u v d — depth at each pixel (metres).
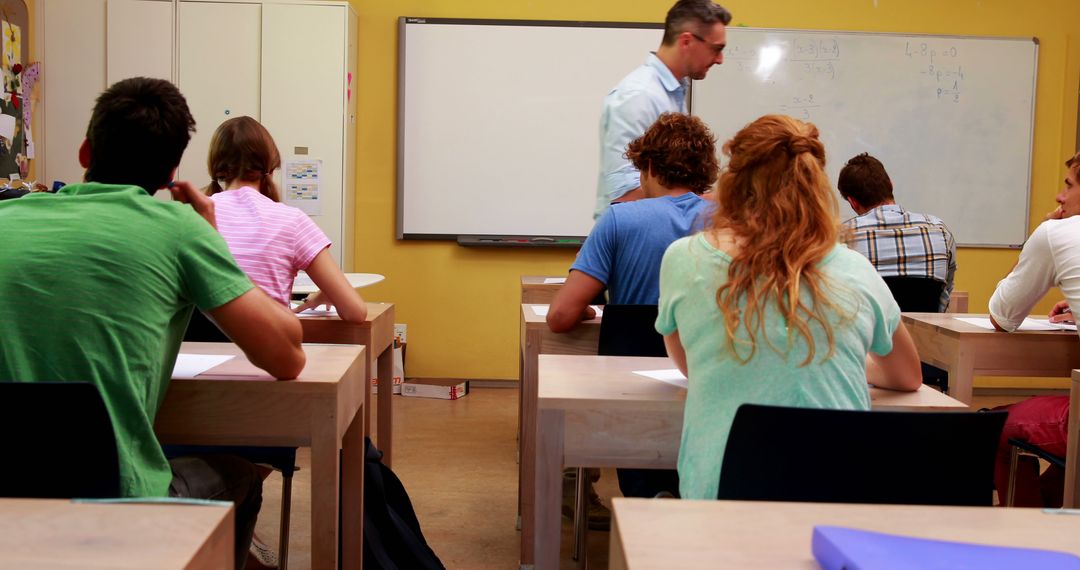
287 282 2.36
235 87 4.71
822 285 1.31
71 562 0.73
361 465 2.01
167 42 4.68
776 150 1.37
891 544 0.74
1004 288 2.54
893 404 1.56
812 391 1.29
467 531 2.89
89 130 1.50
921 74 5.19
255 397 1.64
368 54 5.06
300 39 4.70
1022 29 5.22
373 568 2.11
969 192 5.25
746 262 1.33
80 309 1.35
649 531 0.83
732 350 1.31
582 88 5.09
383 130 5.09
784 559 0.77
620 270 2.34
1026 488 2.59
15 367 1.33
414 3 5.06
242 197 2.37
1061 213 2.60
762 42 5.14
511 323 5.22
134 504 0.87
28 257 1.35
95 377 1.35
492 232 5.14
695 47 3.02
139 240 1.40
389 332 3.00
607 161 3.00
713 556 0.78
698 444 1.32
